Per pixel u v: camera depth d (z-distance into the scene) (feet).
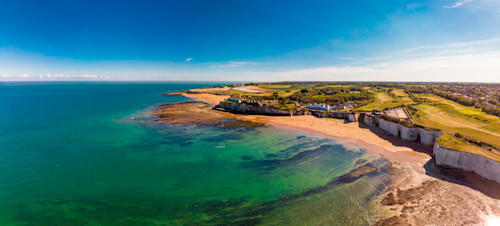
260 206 98.84
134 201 102.06
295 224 86.99
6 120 260.21
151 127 232.94
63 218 89.30
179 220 90.22
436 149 139.03
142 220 89.92
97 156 150.61
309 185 115.14
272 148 169.07
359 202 99.09
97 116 294.46
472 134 158.51
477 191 105.81
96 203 99.76
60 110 345.51
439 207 93.40
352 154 155.33
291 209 96.17
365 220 86.99
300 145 175.42
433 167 132.46
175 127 233.35
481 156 116.98
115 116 295.28
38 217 89.20
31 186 110.73
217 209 97.14
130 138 191.83
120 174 126.11
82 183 115.44
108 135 200.13
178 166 137.59
